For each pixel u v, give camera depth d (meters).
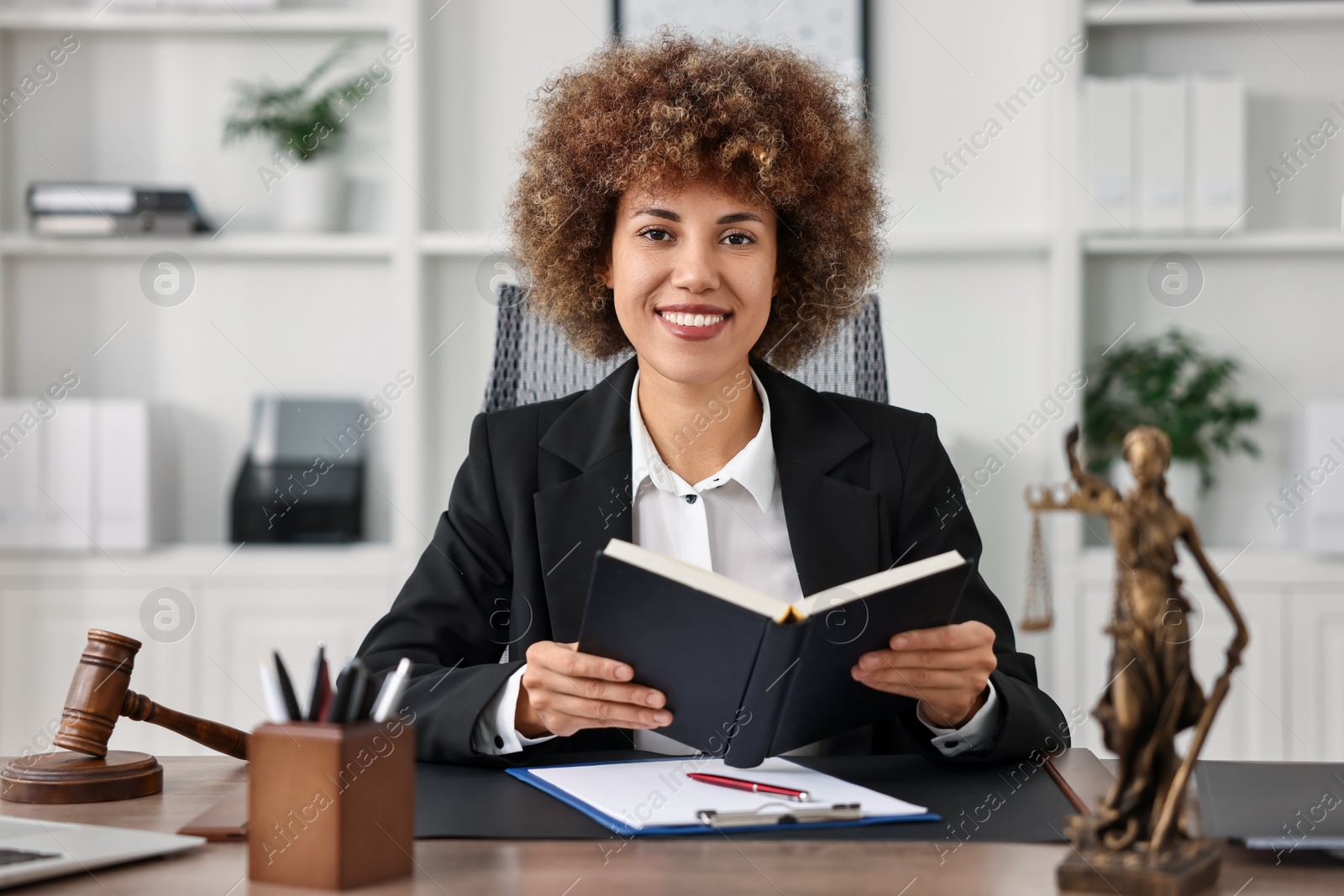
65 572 2.63
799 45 2.81
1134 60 2.77
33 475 2.59
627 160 1.32
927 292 2.82
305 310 2.88
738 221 1.30
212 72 2.88
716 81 1.34
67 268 2.87
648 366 1.37
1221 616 2.54
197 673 2.65
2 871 0.73
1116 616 0.74
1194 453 2.59
